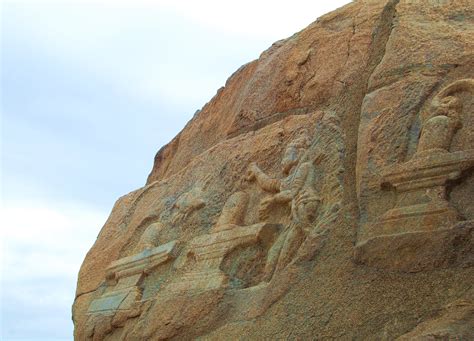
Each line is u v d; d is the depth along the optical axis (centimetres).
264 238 626
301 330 494
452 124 507
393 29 616
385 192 515
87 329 766
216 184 737
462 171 479
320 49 724
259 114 753
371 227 501
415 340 395
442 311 423
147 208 848
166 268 718
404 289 454
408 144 527
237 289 609
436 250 455
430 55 566
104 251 862
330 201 577
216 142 824
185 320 617
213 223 703
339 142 612
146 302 693
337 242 529
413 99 546
